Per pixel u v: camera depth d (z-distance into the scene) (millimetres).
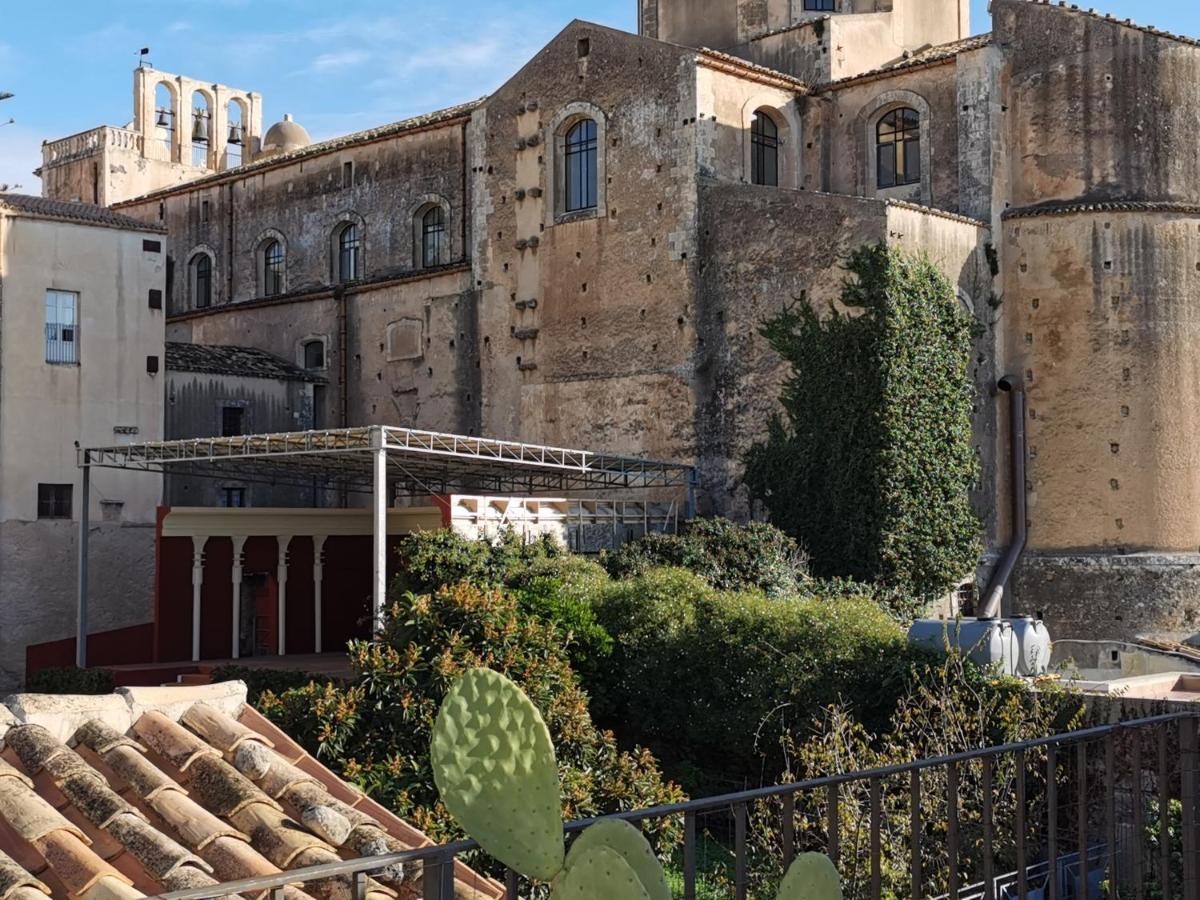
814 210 35969
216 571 38750
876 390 34375
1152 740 20797
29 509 41938
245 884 6645
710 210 38625
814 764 21375
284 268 53312
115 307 43969
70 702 12344
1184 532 36344
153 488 44438
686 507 37750
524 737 7059
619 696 28359
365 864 6918
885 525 34156
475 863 18125
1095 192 37156
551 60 43156
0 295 41688
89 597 42750
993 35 38781
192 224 57281
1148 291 36625
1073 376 36875
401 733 20625
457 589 22719
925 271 35125
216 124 69500
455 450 31859
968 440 35938
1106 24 37125
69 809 10836
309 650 40812
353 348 49375
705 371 38406
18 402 41875
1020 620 25234
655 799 21609
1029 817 21078
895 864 19578
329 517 40812
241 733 12688
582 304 41781
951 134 38875
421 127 47750
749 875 20750
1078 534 36625
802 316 36062
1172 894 17922
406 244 48688
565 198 42906
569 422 41844
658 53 40031
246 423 48094
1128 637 35719
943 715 21984
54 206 43969
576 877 6723
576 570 30453
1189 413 36656
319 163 52125
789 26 43094
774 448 36438
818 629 25938
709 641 27094
